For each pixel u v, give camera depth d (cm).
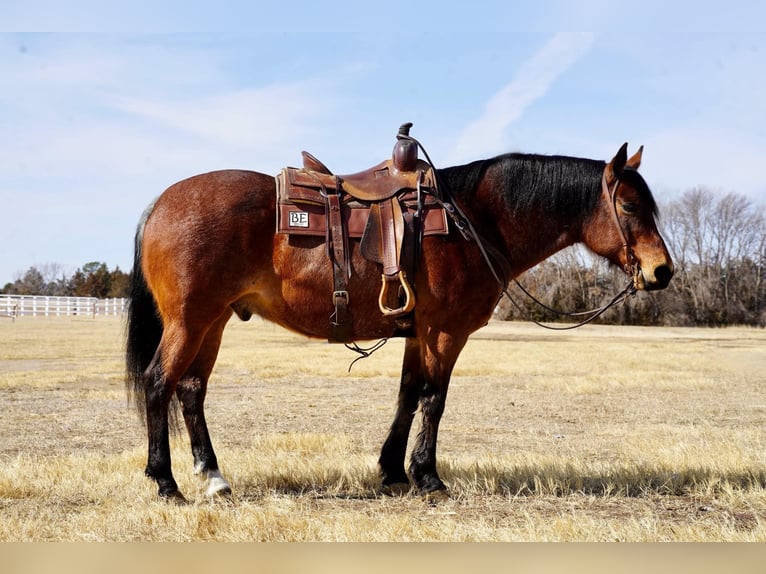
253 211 553
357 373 1709
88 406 1126
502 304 5481
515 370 1823
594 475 638
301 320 568
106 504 533
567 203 608
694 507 551
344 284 554
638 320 5866
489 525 488
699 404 1250
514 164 608
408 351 609
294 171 574
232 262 547
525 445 844
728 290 6003
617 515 527
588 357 2323
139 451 723
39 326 3906
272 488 589
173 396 591
